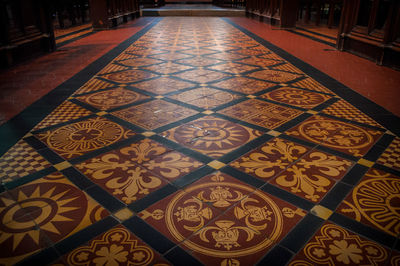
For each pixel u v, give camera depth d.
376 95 4.17
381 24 6.06
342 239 1.76
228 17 15.20
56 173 2.39
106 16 10.49
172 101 3.95
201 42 8.30
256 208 2.01
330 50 7.36
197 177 2.34
